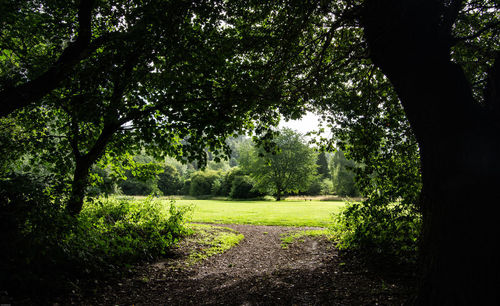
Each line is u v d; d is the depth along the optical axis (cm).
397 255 593
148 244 757
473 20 568
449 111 268
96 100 444
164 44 443
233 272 672
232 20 505
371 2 334
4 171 542
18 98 422
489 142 247
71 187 525
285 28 505
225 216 1786
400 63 302
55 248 461
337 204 2828
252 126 687
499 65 267
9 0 551
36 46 699
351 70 672
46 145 736
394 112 701
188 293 511
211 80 520
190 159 522
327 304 413
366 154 659
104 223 764
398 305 380
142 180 891
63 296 415
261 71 538
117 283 526
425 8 301
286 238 1084
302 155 4019
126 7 537
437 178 272
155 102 557
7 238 403
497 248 232
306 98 616
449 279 250
